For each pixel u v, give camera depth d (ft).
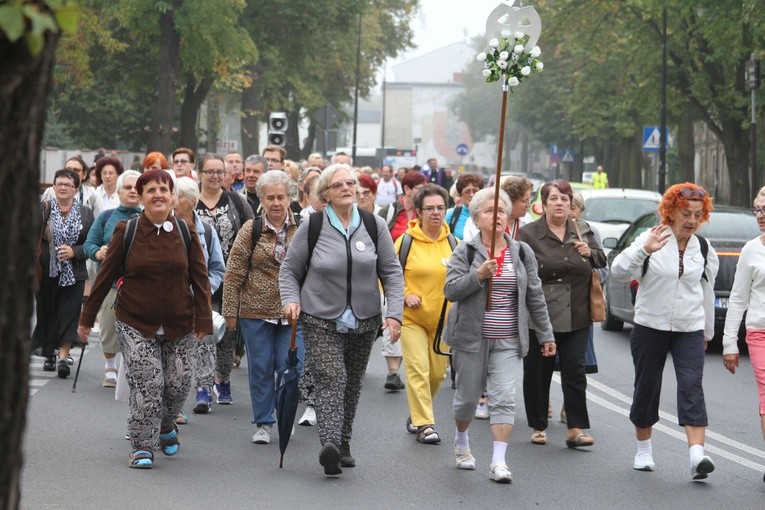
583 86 442.50
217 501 68.69
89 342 144.36
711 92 349.00
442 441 88.58
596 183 495.00
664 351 78.48
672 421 100.53
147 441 76.69
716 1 294.05
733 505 70.95
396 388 112.88
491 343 76.02
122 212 105.81
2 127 29.94
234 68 354.13
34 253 31.09
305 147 613.52
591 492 73.36
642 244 76.89
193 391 111.14
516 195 94.32
